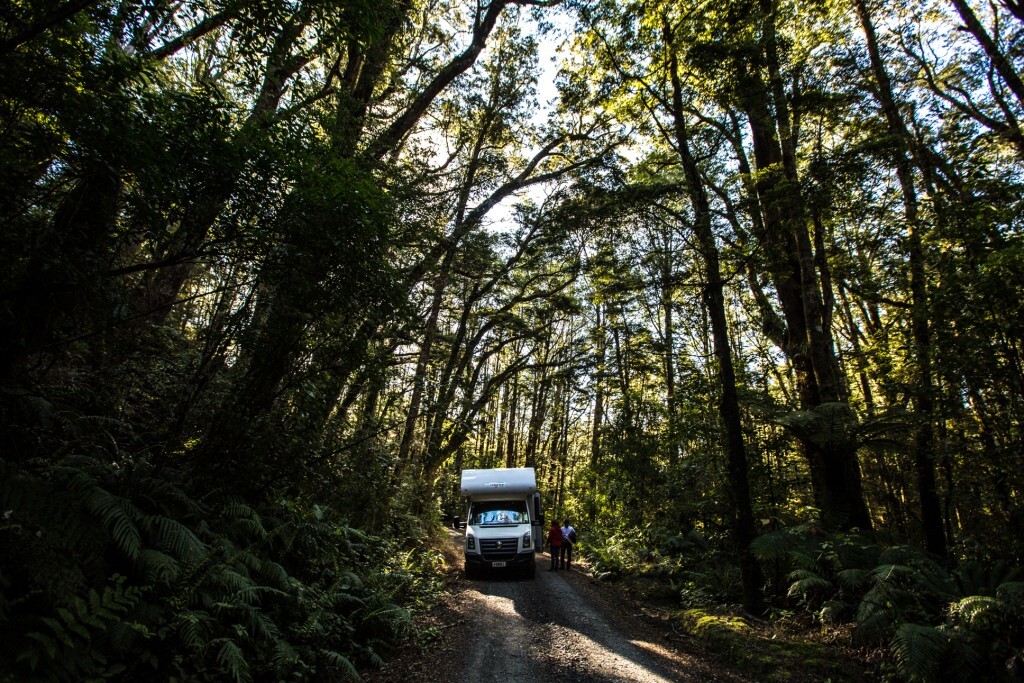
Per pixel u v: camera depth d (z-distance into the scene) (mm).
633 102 14125
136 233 5145
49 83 4105
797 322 13195
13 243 4336
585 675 6172
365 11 5191
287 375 6965
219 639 4379
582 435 34688
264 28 4793
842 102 11625
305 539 6984
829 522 10219
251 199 5262
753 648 7012
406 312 7234
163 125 4820
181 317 10328
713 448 13797
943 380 8867
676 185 10773
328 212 5719
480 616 9133
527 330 24281
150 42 4789
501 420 36812
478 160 16891
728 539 13531
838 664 6469
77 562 3906
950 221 8008
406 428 14484
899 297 12578
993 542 8234
